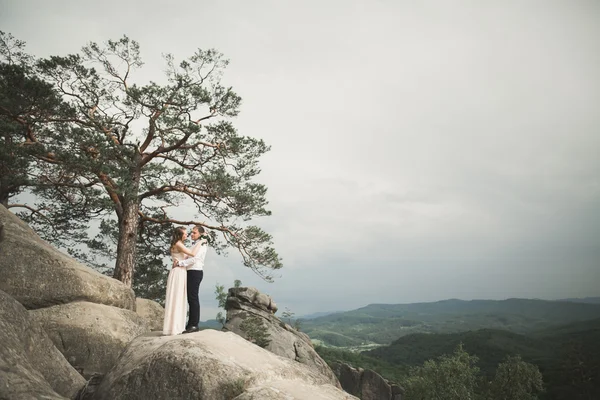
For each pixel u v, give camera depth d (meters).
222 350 6.30
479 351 144.00
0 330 6.41
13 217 14.36
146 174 23.50
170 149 23.64
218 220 24.92
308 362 23.98
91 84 22.09
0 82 18.30
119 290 15.04
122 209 23.05
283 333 25.55
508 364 40.91
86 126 21.81
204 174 23.06
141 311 19.66
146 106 22.27
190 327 7.71
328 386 6.66
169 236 27.03
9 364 5.65
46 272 13.13
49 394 5.56
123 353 6.84
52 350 8.21
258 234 23.86
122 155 21.42
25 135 20.56
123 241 22.22
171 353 5.93
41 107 19.70
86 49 22.67
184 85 23.06
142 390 5.73
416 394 34.81
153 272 27.80
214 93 23.78
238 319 25.66
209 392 5.46
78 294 13.46
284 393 5.48
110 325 13.32
